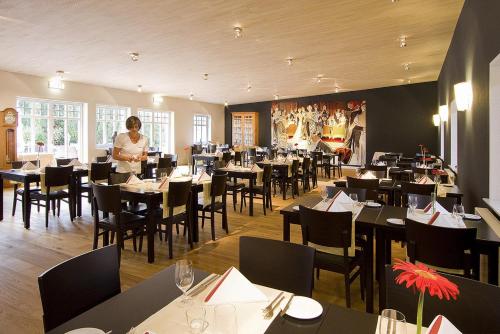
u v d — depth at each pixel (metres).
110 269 1.49
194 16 4.52
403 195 4.10
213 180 4.14
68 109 9.70
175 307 1.21
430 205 2.65
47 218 4.68
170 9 4.28
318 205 2.77
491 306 1.17
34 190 5.09
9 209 5.79
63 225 4.78
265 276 1.64
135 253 3.72
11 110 8.09
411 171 5.85
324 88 11.19
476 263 2.05
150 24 4.82
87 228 4.63
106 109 10.77
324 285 2.98
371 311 2.45
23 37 5.44
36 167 5.32
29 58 6.84
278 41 5.67
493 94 3.20
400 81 10.17
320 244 2.46
